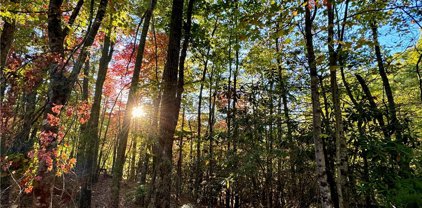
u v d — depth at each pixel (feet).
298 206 28.81
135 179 59.06
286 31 13.89
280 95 29.71
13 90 14.76
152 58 40.96
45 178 13.57
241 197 35.01
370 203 21.45
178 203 28.68
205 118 57.06
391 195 16.71
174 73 19.95
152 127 19.47
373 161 19.80
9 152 13.60
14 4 18.47
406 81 31.55
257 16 13.62
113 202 23.13
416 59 27.04
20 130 14.75
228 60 42.91
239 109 32.30
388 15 20.38
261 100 30.37
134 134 19.42
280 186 31.32
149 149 19.72
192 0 27.96
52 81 15.72
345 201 19.34
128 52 41.34
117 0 21.79
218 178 32.68
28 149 14.10
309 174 28.76
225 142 34.09
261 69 34.83
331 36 18.44
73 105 15.39
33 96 16.31
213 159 35.04
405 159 18.56
